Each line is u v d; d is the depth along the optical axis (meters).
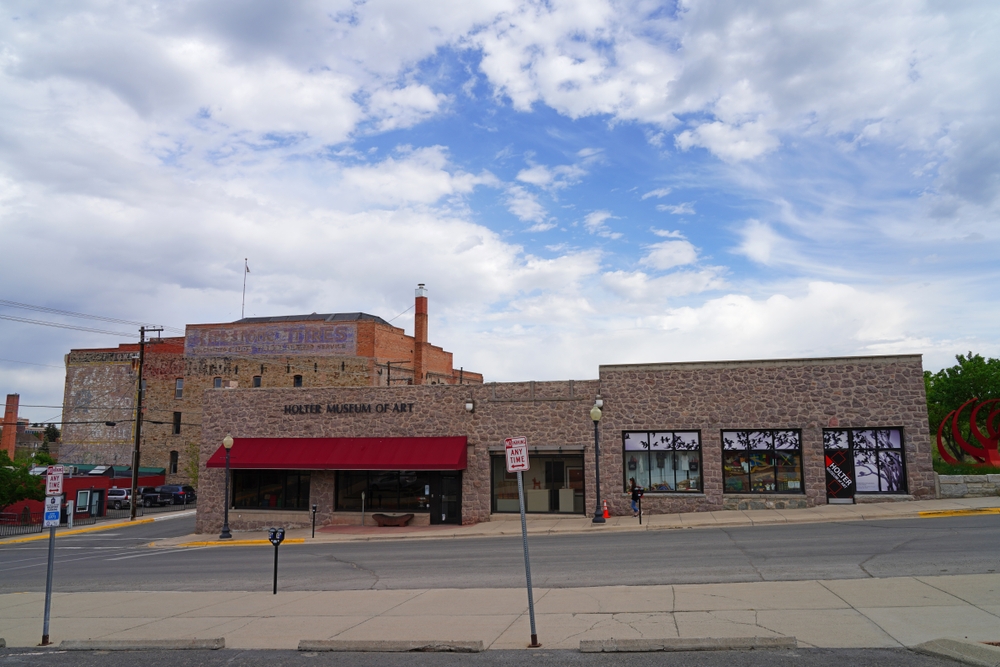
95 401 64.94
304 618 12.16
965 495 24.34
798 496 25.53
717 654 8.80
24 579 19.97
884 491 25.12
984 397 40.72
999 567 12.76
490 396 29.09
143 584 17.64
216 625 11.95
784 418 25.97
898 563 13.74
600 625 10.44
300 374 58.03
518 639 10.00
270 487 31.55
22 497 44.84
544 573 15.52
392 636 10.46
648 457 27.20
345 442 30.31
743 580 13.20
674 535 20.84
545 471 28.45
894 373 25.36
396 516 28.91
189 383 61.38
